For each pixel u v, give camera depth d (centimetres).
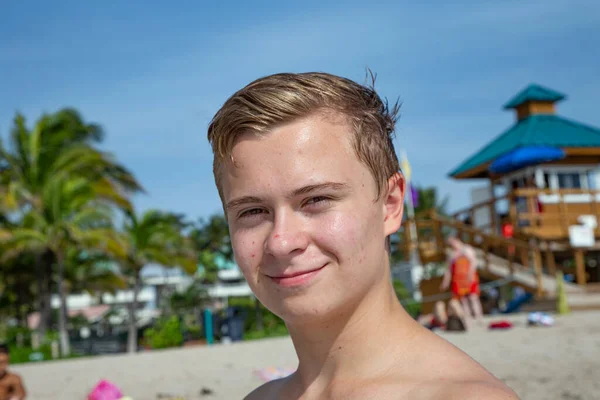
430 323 1301
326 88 120
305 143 116
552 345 905
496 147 2381
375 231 121
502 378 676
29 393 845
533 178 2186
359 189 118
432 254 2191
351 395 117
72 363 1240
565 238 2002
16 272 3403
